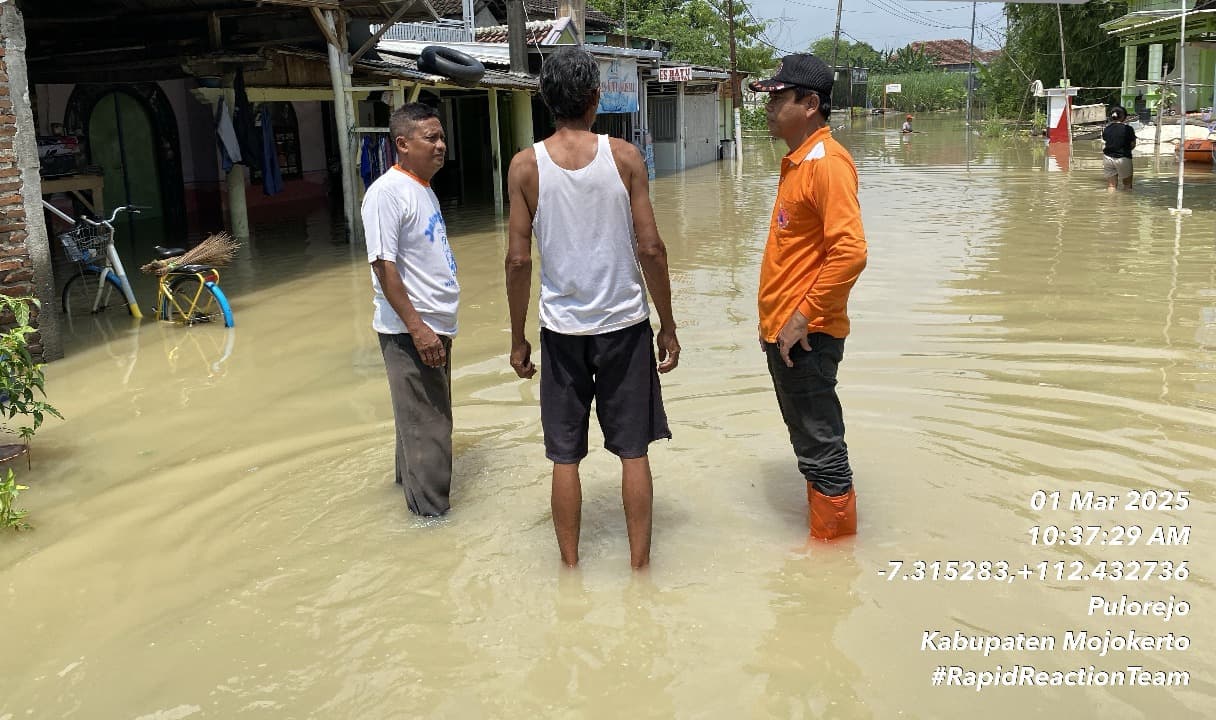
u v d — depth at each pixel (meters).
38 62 14.69
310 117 21.14
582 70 4.00
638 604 4.02
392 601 4.10
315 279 11.85
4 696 3.51
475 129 27.88
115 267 9.74
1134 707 3.27
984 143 35.62
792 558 4.37
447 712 3.35
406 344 4.75
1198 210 15.47
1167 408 6.11
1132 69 33.91
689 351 7.83
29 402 5.87
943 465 5.30
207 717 3.36
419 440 4.80
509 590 4.17
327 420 6.46
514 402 6.75
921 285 10.24
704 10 45.84
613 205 4.07
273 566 4.43
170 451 5.96
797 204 4.20
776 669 3.54
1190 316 8.53
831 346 4.26
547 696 3.42
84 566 4.49
